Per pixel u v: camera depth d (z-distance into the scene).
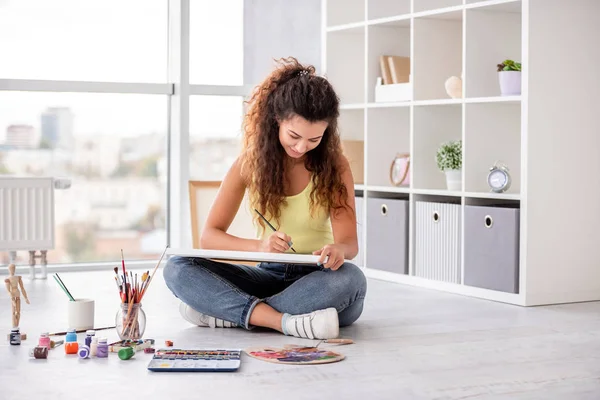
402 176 4.48
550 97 3.79
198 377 2.46
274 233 2.95
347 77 4.95
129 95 4.98
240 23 5.20
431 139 4.38
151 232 5.07
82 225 4.91
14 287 2.92
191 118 5.12
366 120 4.61
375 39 4.64
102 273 4.66
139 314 2.87
